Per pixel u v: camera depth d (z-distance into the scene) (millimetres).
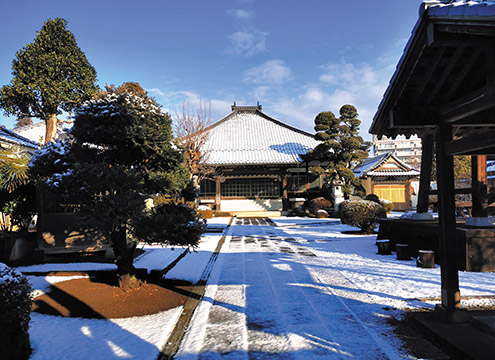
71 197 4289
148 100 5176
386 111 3855
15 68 13656
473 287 4973
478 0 2369
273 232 13773
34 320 3803
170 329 3568
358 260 7531
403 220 8836
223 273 6312
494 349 2754
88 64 14969
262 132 29453
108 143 4938
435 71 3348
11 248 6551
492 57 2715
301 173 25797
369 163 30531
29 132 25656
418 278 5703
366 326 3564
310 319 3814
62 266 6004
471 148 3020
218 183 24766
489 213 9953
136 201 4039
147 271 5551
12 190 6570
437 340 3129
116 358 2879
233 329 3545
